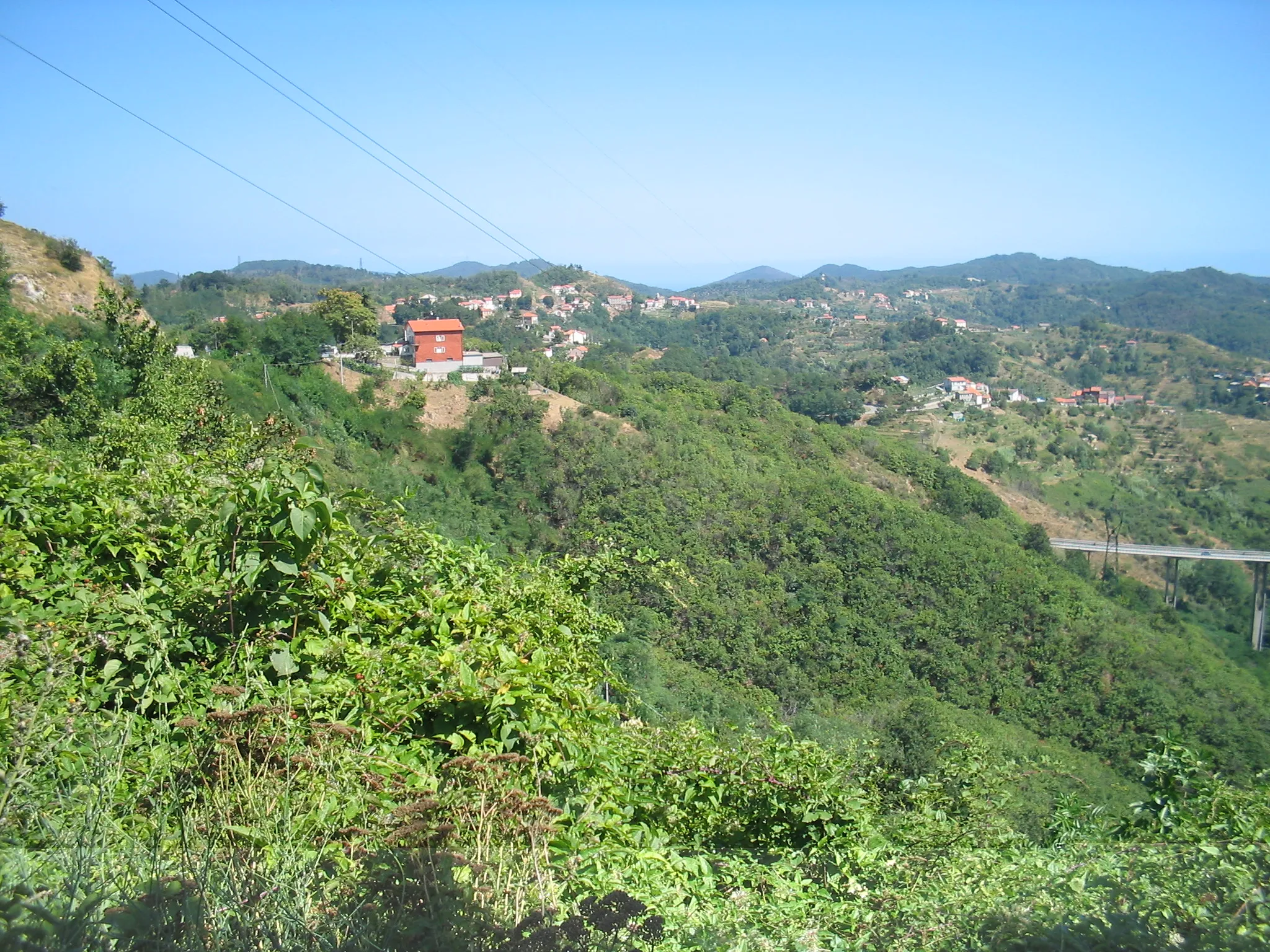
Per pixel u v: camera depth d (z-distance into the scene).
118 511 4.76
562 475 26.84
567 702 4.52
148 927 2.12
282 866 2.56
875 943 2.98
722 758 4.89
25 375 13.38
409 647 4.24
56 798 2.79
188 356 23.34
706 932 2.89
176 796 2.78
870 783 5.47
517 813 3.11
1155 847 4.24
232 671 3.82
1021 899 3.04
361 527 5.73
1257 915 2.63
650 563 7.96
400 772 3.44
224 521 4.05
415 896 2.45
